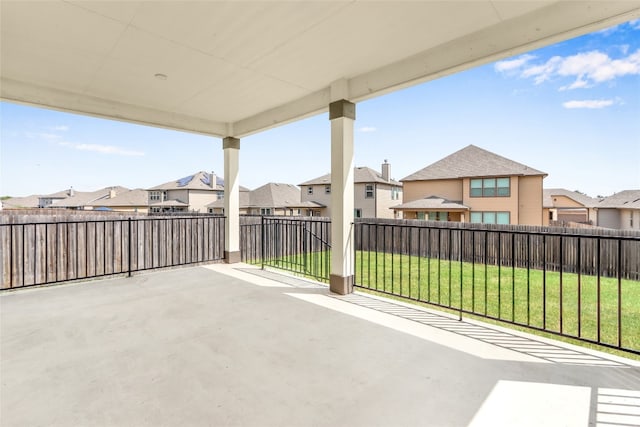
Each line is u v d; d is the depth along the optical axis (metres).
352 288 4.11
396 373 2.06
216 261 6.39
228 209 6.12
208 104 4.84
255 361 2.22
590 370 2.10
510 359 2.26
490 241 7.54
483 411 1.67
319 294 4.00
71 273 5.15
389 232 9.11
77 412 1.65
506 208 14.97
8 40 2.93
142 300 3.70
